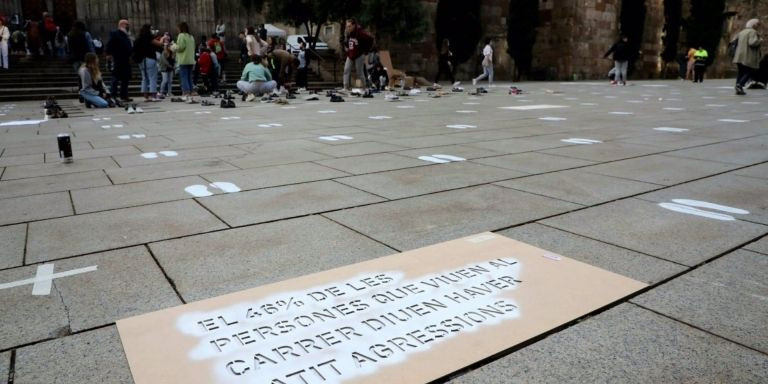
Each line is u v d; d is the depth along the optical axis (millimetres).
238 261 3141
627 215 4016
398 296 2619
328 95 19188
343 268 2979
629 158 6344
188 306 2541
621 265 3049
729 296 2648
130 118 12008
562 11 35375
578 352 2160
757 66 17922
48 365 2098
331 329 2309
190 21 32812
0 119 12266
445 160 6281
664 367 2059
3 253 3312
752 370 2035
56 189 4984
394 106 14664
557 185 4988
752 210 4129
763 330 2322
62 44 26891
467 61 33969
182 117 12102
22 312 2533
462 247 3303
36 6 31109
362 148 7215
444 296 2617
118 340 2270
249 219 3971
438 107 14219
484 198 4535
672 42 42312
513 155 6602
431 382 1953
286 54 21641
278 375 1981
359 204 4363
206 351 2154
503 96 18812
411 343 2195
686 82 31484
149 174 5633
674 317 2441
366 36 20359
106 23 30516
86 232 3703
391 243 3426
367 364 2049
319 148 7246
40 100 18672
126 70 16312
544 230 3678
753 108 13047
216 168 5914
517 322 2369
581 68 36312
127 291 2750
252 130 9438
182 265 3088
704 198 4492
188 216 4059
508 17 34906
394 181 5188
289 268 3027
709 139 7832
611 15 37562
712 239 3477
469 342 2205
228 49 34812
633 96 18203
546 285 2748
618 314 2469
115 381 1987
